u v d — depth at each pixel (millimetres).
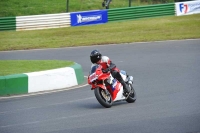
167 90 31547
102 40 67938
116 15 84688
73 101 28484
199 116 22875
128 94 27125
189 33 71750
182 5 89812
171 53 52625
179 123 21438
